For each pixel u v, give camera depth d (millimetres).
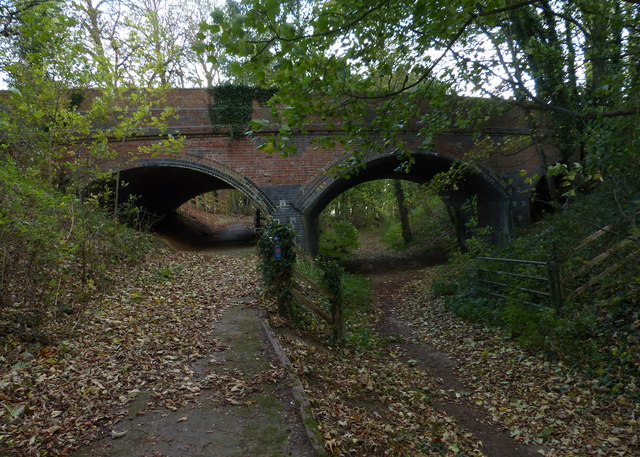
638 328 6066
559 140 11953
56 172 10188
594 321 6680
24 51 8586
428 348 8375
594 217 9047
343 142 5590
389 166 18359
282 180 15031
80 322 6070
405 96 5957
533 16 10016
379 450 3805
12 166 5922
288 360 5211
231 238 22859
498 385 6227
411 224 31406
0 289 5363
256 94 14891
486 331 8578
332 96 4961
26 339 5156
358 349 7605
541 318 7383
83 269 7574
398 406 5195
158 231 18531
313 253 18688
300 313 7883
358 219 40375
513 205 17000
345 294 12211
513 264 10461
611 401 5188
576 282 8078
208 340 6004
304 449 3406
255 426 3748
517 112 16781
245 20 3727
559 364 6293
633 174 7543
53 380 4355
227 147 14789
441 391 6172
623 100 6273
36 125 9055
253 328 6551
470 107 10789
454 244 21906
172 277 9922
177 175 17969
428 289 13945
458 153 16328
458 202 21047
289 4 3936
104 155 10547
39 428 3539
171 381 4605
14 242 5598
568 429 4797
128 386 4426
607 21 7566
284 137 4684
